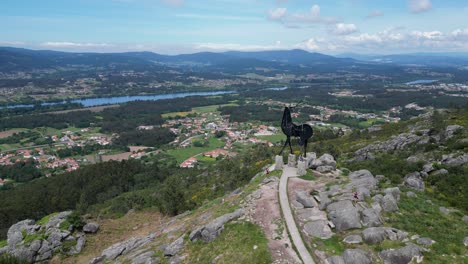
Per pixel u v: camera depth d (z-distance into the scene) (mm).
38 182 114188
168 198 61750
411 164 57688
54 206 88562
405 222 29984
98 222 55500
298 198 34750
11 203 87875
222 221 32000
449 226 30078
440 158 57406
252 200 35438
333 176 42562
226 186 71938
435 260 24578
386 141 77938
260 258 25672
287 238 28312
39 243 44156
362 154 74000
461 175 48219
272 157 87625
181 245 32562
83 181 110625
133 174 121000
